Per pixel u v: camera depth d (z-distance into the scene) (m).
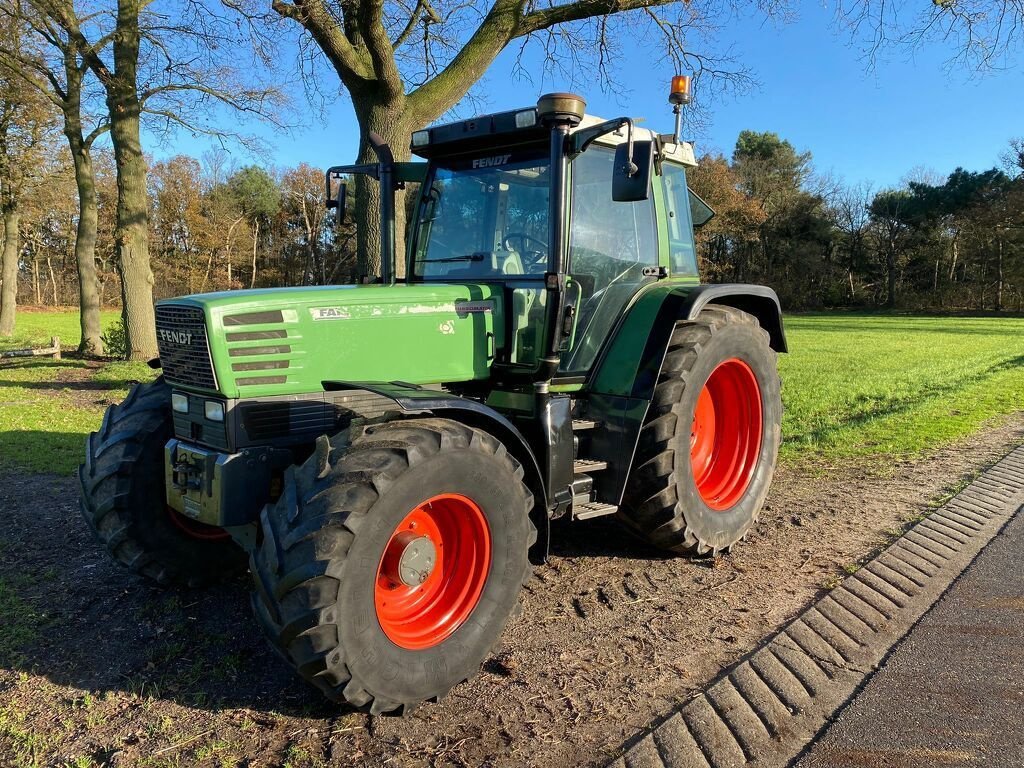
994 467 6.31
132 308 14.02
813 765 2.43
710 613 3.62
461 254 4.09
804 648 3.23
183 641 3.35
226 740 2.60
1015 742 2.54
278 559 2.55
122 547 3.69
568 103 3.31
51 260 49.78
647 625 3.49
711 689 2.88
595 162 3.99
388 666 2.67
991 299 48.34
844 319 40.19
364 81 9.38
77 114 16.20
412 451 2.69
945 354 17.73
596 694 2.90
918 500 5.46
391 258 4.52
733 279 56.31
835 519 5.05
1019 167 45.78
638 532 4.18
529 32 10.34
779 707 2.78
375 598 2.69
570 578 4.07
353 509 2.54
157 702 2.84
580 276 3.89
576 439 3.96
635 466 3.96
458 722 2.72
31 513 5.20
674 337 4.13
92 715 2.75
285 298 3.19
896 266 53.03
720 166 49.09
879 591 3.84
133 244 13.90
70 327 31.11
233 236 53.72
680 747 2.52
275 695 2.90
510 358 3.79
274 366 3.16
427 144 4.06
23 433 7.95
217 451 3.16
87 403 10.19
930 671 3.03
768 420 4.76
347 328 3.31
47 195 22.05
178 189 50.88
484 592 3.02
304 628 2.49
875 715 2.71
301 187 56.69
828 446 7.36
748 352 4.51
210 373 3.07
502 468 3.00
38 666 3.11
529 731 2.65
